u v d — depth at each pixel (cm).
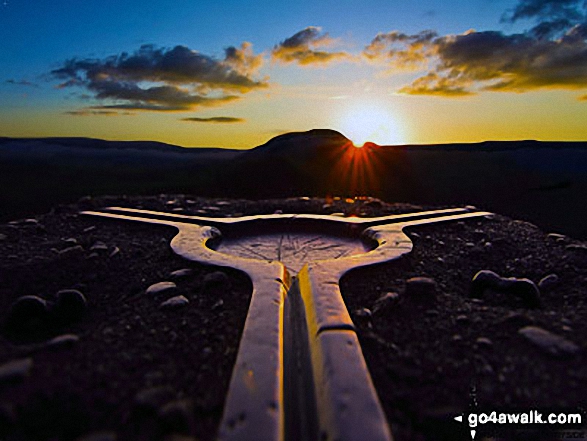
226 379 159
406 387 154
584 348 171
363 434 121
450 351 179
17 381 152
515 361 167
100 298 256
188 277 282
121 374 161
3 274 288
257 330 182
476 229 447
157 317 220
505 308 234
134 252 354
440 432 131
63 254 340
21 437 126
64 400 143
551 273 307
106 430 129
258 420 127
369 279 276
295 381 162
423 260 332
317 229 467
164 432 129
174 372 164
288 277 280
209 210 561
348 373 149
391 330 204
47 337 203
